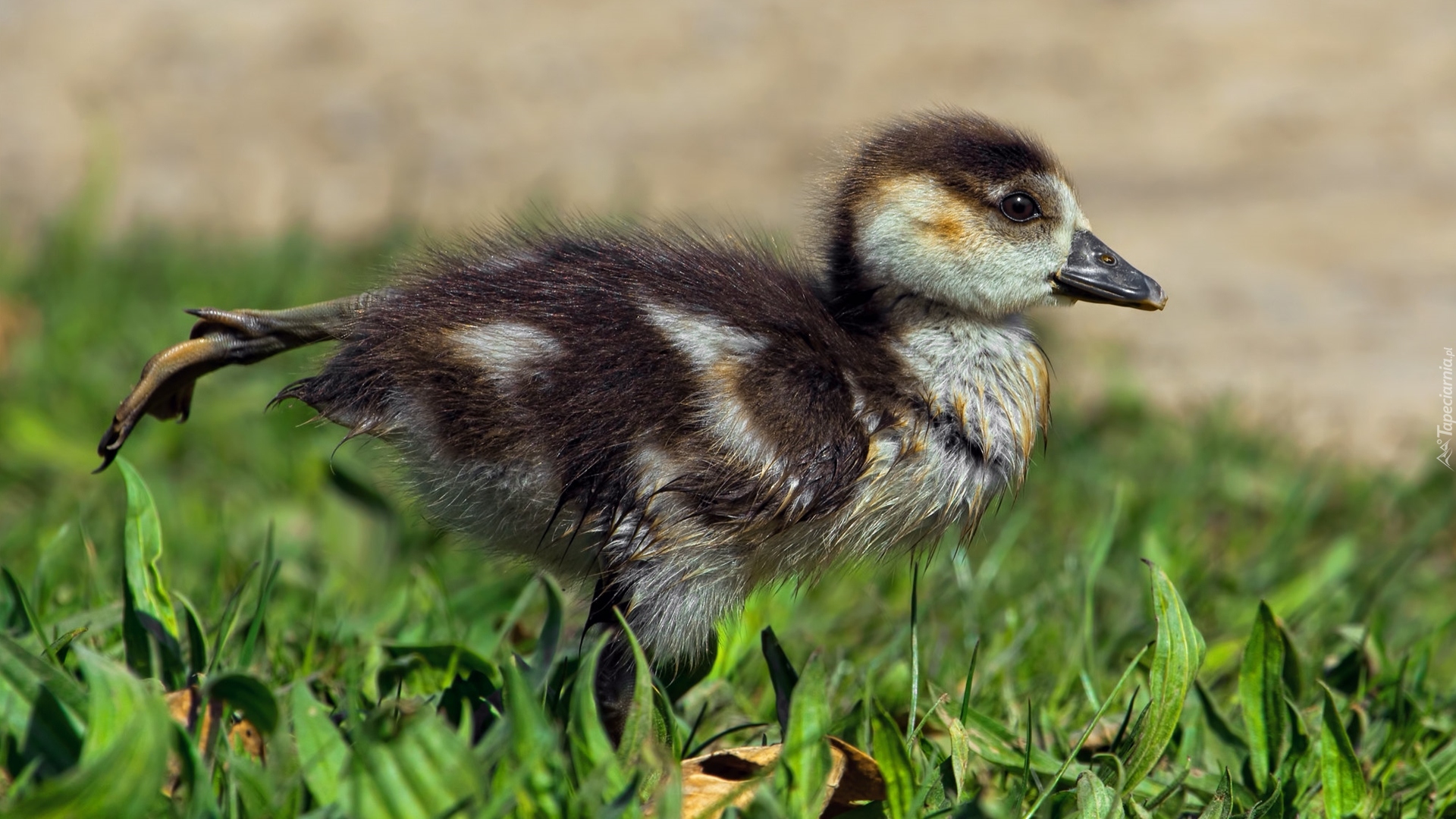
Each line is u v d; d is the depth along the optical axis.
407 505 11.27
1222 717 8.27
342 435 13.53
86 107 25.33
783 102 25.88
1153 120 25.14
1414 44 27.23
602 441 7.58
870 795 6.95
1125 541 12.18
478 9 29.11
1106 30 27.91
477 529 8.19
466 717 6.72
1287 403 16.83
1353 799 7.29
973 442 8.36
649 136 24.98
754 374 7.83
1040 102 25.64
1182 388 17.30
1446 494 13.54
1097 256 8.96
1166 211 22.48
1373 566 12.32
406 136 24.95
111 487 12.65
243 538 12.10
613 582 7.78
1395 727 8.34
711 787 6.84
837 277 8.91
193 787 5.89
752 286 8.40
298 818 5.95
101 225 19.81
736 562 7.89
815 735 6.62
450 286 8.21
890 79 26.50
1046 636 10.07
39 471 13.18
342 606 10.16
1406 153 23.98
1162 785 7.59
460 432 7.71
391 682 7.97
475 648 9.18
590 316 7.91
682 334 7.89
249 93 26.08
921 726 7.62
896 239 8.70
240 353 8.23
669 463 7.63
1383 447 15.88
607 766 6.27
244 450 13.70
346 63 27.00
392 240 19.12
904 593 11.27
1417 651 9.70
